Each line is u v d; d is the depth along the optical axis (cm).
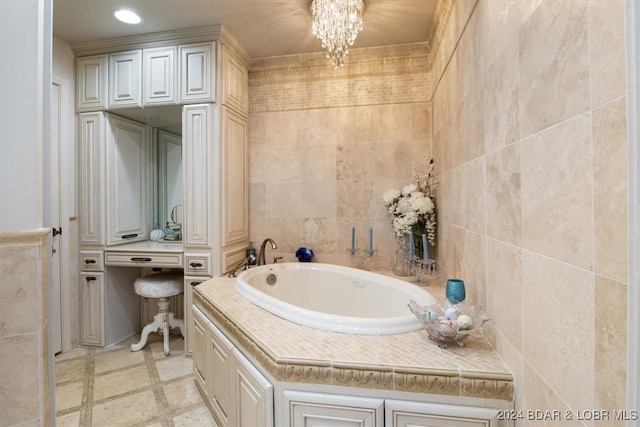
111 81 249
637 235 51
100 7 203
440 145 221
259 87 285
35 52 88
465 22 151
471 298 145
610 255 57
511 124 100
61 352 248
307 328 140
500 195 109
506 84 103
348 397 111
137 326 293
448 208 197
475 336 131
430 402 107
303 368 114
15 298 85
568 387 71
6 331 84
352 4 191
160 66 241
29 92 87
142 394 195
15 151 85
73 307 256
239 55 262
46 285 91
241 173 271
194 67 236
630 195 52
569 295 70
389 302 211
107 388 201
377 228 270
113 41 243
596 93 60
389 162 267
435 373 106
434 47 233
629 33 52
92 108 253
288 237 283
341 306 241
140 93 244
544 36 80
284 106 281
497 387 102
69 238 253
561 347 74
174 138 312
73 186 256
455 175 176
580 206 66
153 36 237
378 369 109
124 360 238
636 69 51
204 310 186
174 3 200
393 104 265
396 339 129
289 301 251
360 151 271
